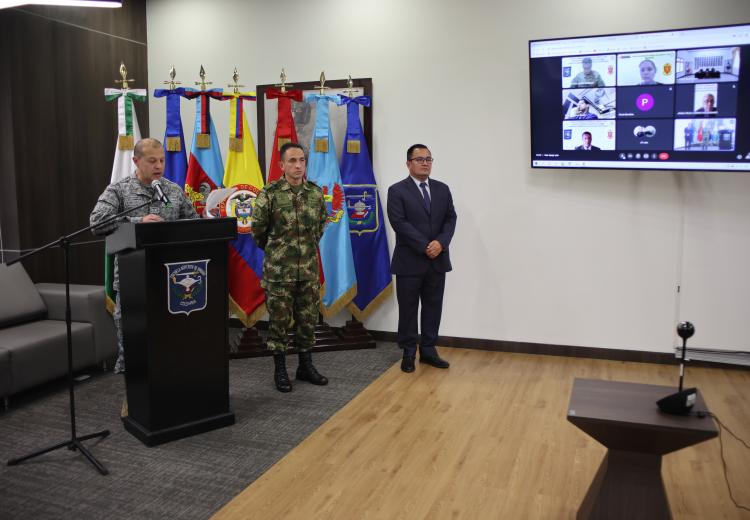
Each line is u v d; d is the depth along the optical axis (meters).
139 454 3.21
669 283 4.68
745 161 4.20
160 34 5.91
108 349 4.56
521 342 5.06
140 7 5.87
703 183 4.52
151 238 3.15
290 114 5.11
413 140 5.22
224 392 3.56
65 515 2.63
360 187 5.20
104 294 4.53
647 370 4.59
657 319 4.73
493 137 4.98
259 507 2.70
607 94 4.43
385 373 4.53
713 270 4.57
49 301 4.54
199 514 2.64
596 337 4.88
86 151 5.34
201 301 3.40
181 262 3.30
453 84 5.06
